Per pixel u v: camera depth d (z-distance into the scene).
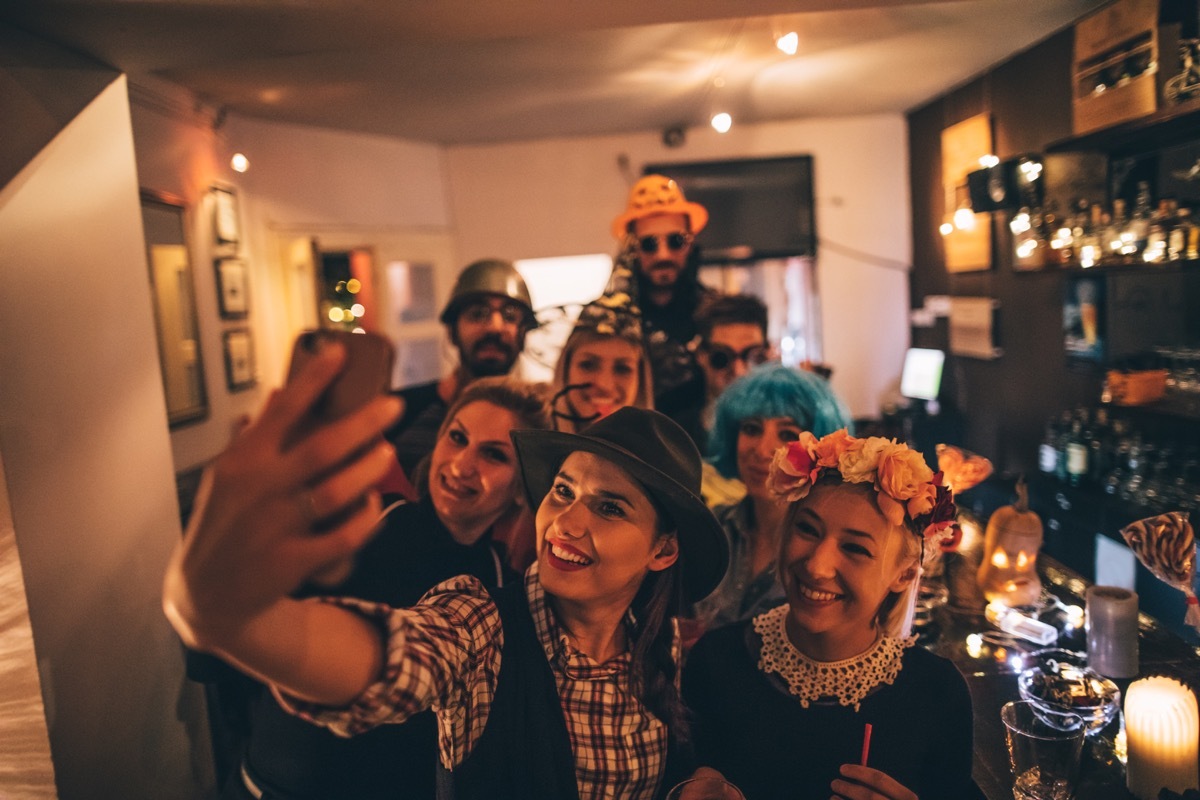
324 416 0.53
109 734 2.24
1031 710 1.35
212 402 4.04
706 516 1.13
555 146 5.84
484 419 1.76
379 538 1.63
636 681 1.15
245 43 2.36
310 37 2.36
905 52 4.05
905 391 5.60
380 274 5.36
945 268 5.25
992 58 4.27
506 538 1.82
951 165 4.98
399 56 3.59
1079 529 3.40
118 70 2.43
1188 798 1.22
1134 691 1.35
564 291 7.39
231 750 2.84
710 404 3.03
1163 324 3.29
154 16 2.08
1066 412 3.83
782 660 1.29
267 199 4.67
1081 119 3.58
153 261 3.55
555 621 1.14
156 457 2.50
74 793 2.11
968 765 1.27
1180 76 2.86
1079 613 1.94
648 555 1.13
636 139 5.80
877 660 1.26
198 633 0.52
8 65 2.04
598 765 1.11
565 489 1.14
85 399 2.21
